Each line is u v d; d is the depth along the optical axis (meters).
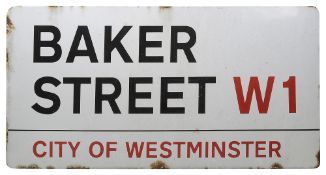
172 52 1.46
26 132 1.45
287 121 1.46
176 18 1.47
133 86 1.46
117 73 1.46
